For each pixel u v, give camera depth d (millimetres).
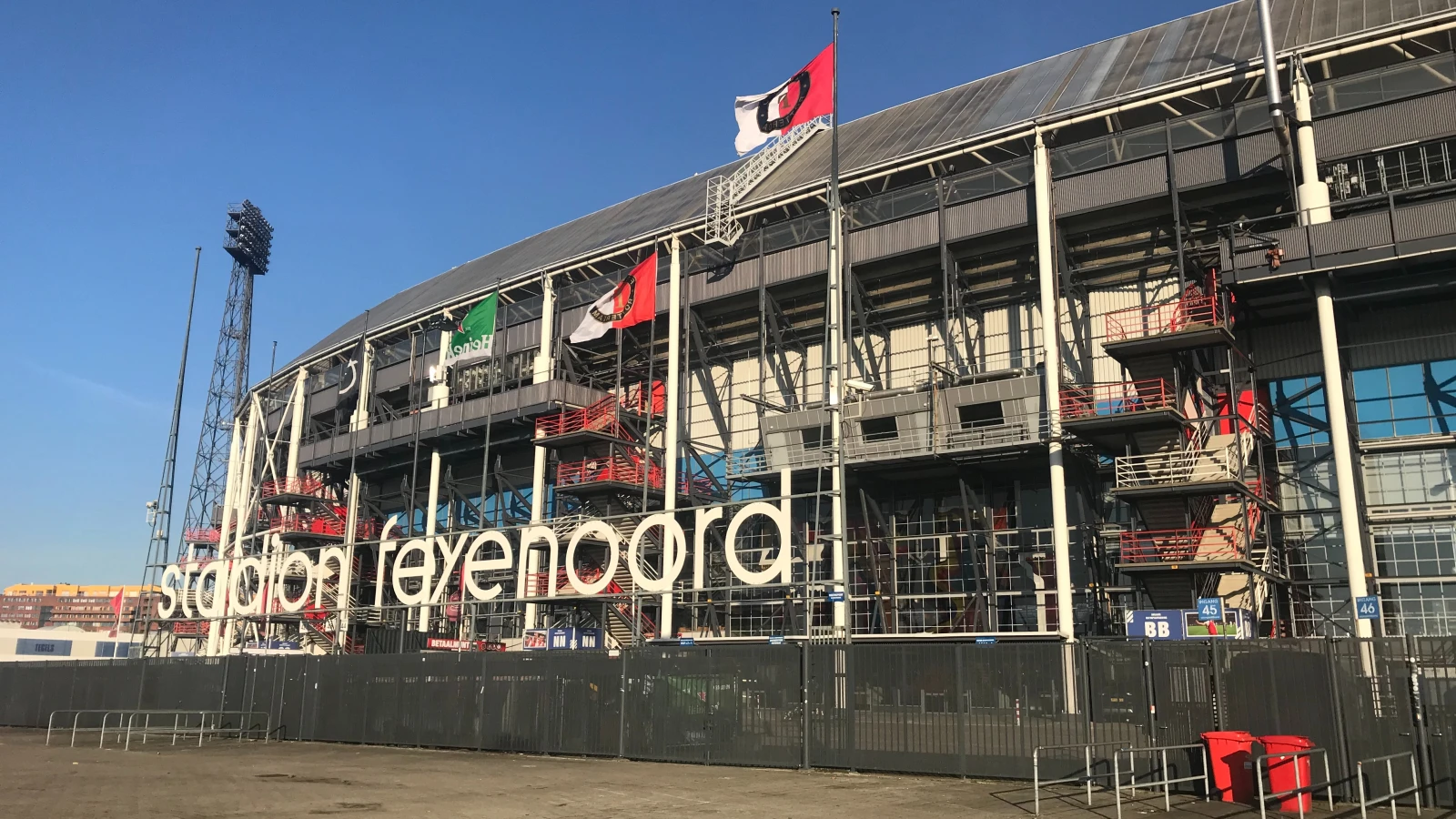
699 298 46406
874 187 43188
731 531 35906
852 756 21766
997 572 39375
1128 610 36156
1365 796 16656
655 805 17188
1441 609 32375
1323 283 31797
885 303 44062
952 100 47594
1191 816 15867
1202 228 37000
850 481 40781
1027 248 39594
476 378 55219
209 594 63062
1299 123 33156
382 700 30875
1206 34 40188
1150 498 33656
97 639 127000
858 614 41375
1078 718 19438
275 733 33375
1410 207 30500
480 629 53594
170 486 74812
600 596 40406
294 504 63906
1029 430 36250
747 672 23641
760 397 43156
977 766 20219
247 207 100062
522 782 20750
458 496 57594
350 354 64438
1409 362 34094
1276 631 33438
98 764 25156
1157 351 34125
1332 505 34219
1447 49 33312
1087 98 38781
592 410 47719
